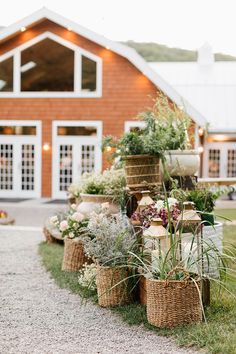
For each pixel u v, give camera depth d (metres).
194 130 16.66
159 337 3.99
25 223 12.64
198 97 21.06
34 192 18.48
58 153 18.34
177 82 22.00
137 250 4.96
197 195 5.57
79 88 18.19
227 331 3.88
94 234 5.06
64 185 18.38
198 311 4.14
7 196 18.62
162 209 4.91
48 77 18.34
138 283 4.81
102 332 4.17
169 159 6.62
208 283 4.51
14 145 18.55
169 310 4.09
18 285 5.75
